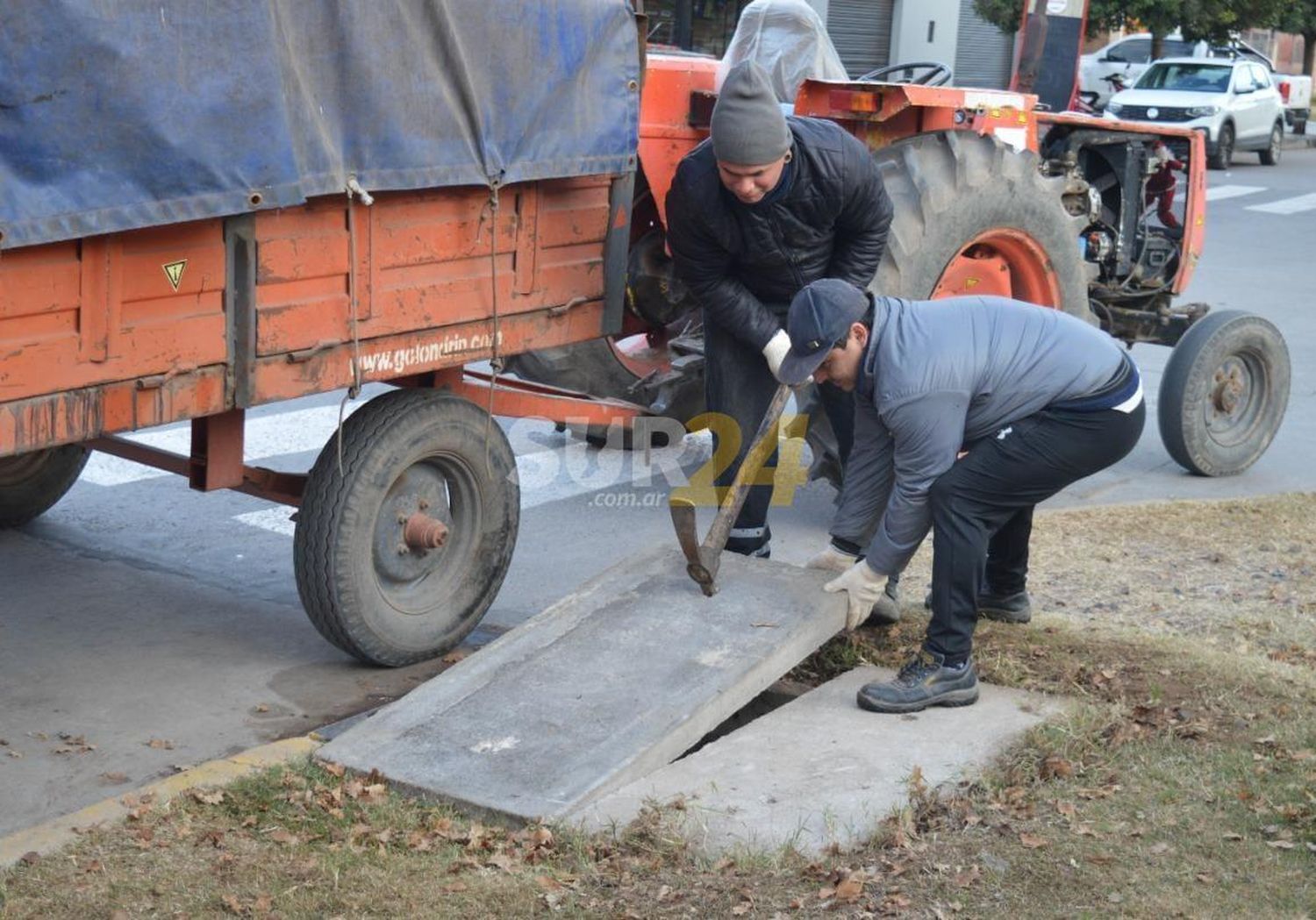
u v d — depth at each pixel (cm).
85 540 618
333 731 434
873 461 465
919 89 621
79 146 353
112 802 377
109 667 489
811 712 427
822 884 336
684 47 1791
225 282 403
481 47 446
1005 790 382
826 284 405
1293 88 2891
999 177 641
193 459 450
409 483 482
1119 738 412
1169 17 2372
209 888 337
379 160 425
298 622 538
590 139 493
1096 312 786
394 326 447
